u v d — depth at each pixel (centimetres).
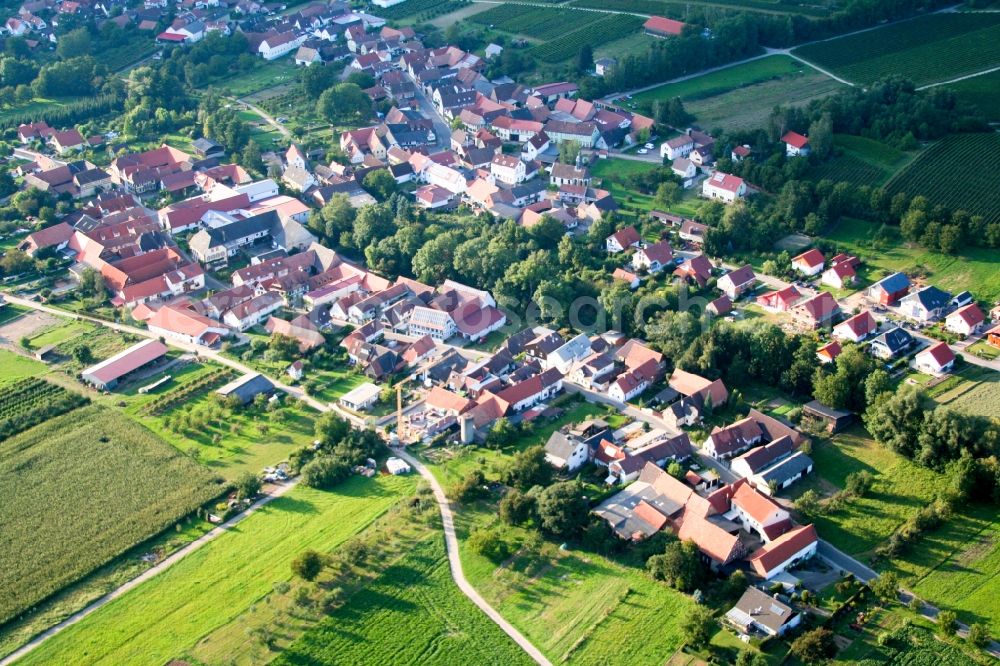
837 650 18575
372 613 19800
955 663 18225
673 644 18838
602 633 19188
